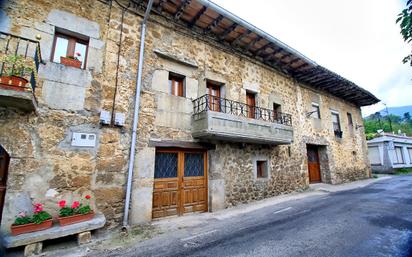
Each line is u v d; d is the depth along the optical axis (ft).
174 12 17.58
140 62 15.17
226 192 18.62
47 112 11.82
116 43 14.74
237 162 19.98
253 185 20.77
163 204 15.66
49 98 11.98
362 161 38.37
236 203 19.10
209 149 18.53
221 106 19.72
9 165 10.56
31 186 10.87
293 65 26.48
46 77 12.05
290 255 9.09
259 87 23.59
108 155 13.33
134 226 13.44
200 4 16.57
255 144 21.95
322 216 14.78
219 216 15.94
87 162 12.59
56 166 11.68
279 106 25.77
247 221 14.39
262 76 24.29
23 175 10.77
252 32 20.07
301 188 25.80
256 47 22.71
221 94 20.54
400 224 12.66
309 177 30.12
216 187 17.98
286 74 27.63
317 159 32.14
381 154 52.34
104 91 13.74
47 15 12.58
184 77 18.06
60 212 10.81
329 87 33.35
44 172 11.32
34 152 11.20
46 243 10.57
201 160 18.35
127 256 9.52
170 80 17.72
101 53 14.07
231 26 19.35
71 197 11.82
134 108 14.70
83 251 10.01
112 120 13.71
